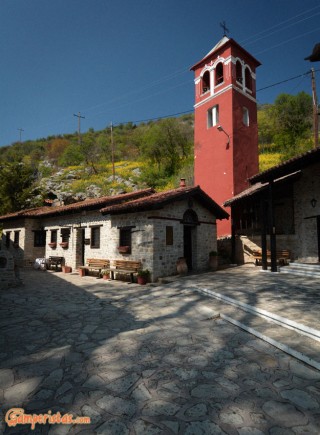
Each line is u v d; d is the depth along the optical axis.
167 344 4.42
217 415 2.62
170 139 34.28
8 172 25.20
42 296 8.30
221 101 17.25
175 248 11.33
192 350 4.16
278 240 13.02
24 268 17.00
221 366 3.62
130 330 5.14
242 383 3.19
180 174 28.17
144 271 10.29
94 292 8.91
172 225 11.30
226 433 2.37
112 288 9.64
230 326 5.17
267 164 28.03
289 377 3.30
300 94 34.03
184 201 12.00
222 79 18.53
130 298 7.89
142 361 3.84
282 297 6.42
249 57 18.38
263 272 10.69
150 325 5.40
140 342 4.54
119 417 2.64
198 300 7.04
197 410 2.71
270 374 3.38
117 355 4.06
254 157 17.48
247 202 14.76
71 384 3.27
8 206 23.98
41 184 34.50
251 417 2.58
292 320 4.70
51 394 3.07
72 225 15.59
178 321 5.59
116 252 11.99
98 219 13.89
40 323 5.65
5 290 9.34
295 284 8.00
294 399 2.85
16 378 3.44
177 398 2.92
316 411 2.65
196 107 18.92
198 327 5.20
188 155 34.47
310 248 11.72
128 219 11.58
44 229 17.97
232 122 16.50
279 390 3.02
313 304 5.73
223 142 16.83
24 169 25.80
